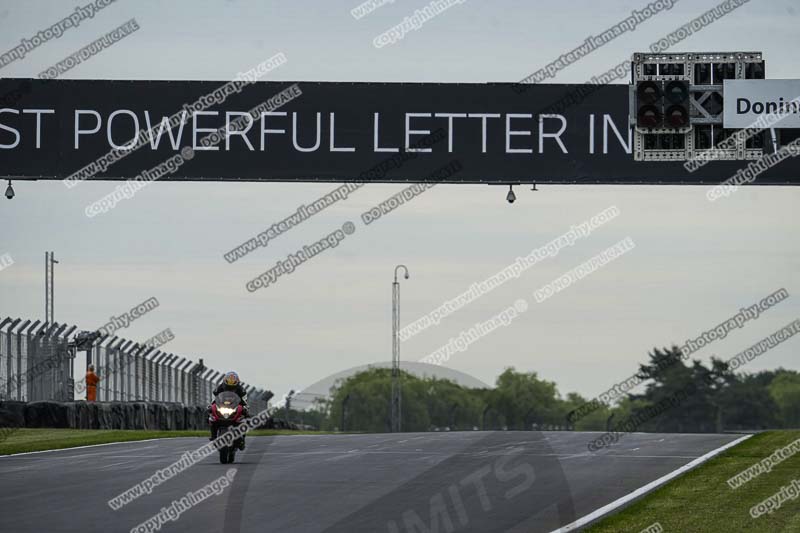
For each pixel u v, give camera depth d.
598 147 98.94
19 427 122.50
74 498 57.06
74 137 100.81
